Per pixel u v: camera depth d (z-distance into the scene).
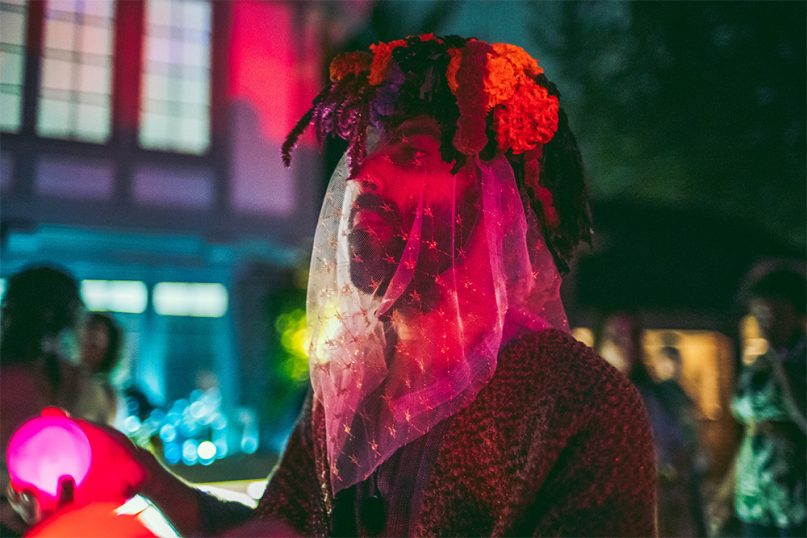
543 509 0.99
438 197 1.14
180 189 9.48
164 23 9.50
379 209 1.14
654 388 4.46
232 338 10.05
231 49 9.74
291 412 9.71
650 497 0.98
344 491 1.14
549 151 1.25
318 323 1.19
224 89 9.70
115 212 9.15
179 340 9.90
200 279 10.03
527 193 1.24
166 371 9.76
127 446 1.19
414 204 1.15
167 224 9.34
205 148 9.62
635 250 10.63
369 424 1.12
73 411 2.47
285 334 10.04
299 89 10.05
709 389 10.52
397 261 1.13
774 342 3.87
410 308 1.11
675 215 11.16
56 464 1.09
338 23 10.29
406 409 1.08
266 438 9.83
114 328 4.27
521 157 1.23
